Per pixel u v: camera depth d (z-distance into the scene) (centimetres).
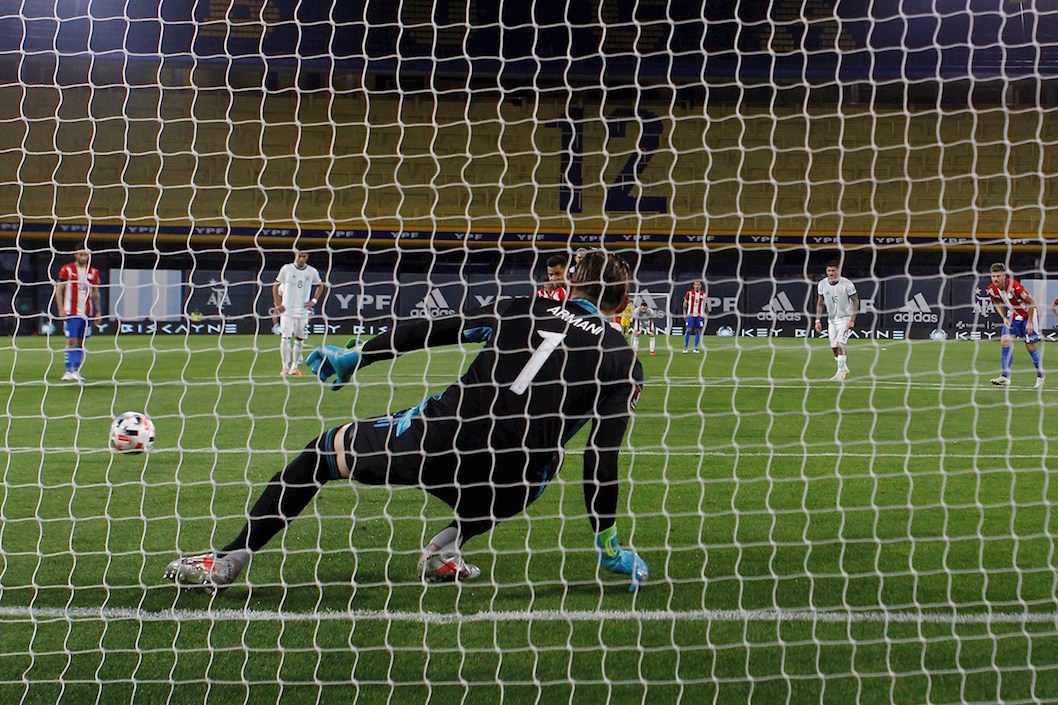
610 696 310
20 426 920
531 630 366
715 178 2791
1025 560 459
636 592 408
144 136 2716
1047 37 2712
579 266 396
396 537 502
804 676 326
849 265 2789
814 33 2781
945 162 2756
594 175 2805
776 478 668
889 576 433
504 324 388
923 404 1145
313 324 2741
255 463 725
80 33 2666
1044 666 334
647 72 2778
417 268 2783
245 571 439
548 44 2783
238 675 326
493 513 396
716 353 2072
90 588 413
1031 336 1323
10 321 2634
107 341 2414
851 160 2775
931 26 2747
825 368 1689
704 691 314
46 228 2656
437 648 349
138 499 588
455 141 2797
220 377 1438
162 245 2717
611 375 379
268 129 2769
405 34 2769
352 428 391
